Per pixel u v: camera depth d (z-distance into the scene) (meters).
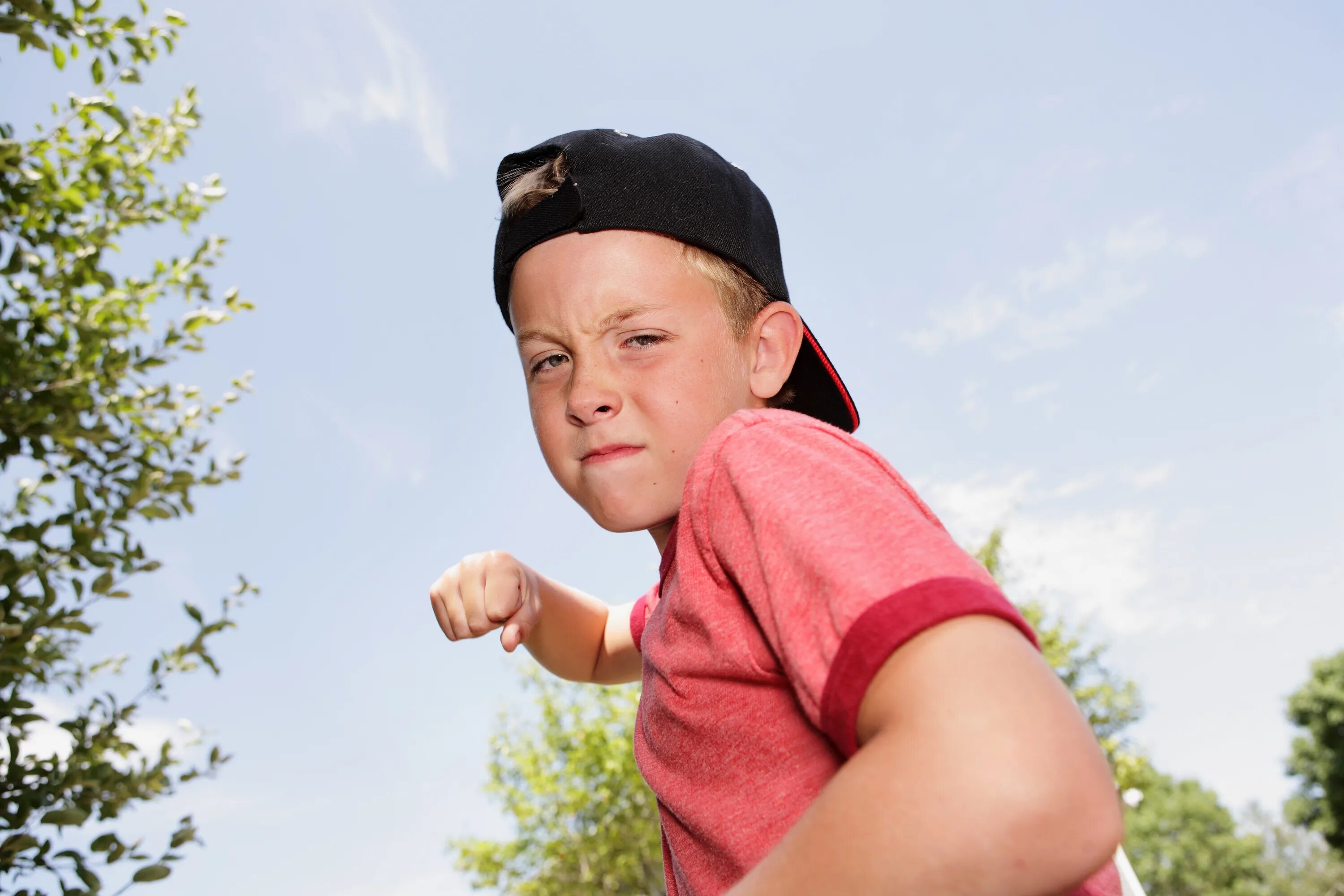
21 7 2.66
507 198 1.08
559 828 14.20
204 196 3.32
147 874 2.38
